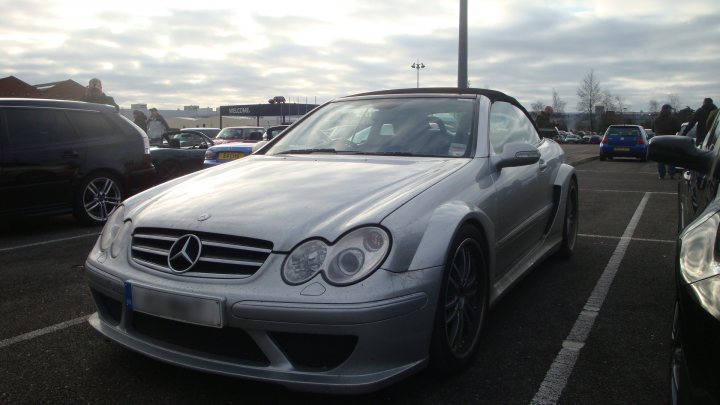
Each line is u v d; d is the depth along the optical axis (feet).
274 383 7.18
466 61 42.32
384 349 7.16
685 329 5.21
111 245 8.95
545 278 14.33
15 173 19.49
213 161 31.73
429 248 7.85
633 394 8.33
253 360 7.44
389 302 7.12
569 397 8.24
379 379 7.11
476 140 10.88
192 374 8.91
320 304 6.94
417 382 8.64
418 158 10.54
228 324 7.30
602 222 22.65
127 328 8.33
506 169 11.28
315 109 13.74
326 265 7.18
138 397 8.20
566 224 15.75
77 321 11.28
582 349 9.93
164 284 7.71
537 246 13.71
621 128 66.90
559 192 14.70
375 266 7.24
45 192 20.39
